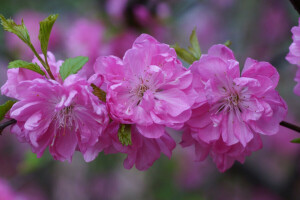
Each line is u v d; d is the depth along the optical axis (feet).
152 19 1.73
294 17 2.31
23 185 2.34
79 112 1.06
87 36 1.66
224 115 1.10
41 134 1.08
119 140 1.05
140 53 1.07
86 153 1.08
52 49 1.96
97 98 1.03
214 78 1.08
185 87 1.07
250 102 1.09
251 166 2.03
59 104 1.04
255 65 1.06
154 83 1.07
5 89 1.08
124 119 1.06
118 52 1.66
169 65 1.07
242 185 2.34
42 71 1.07
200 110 1.09
